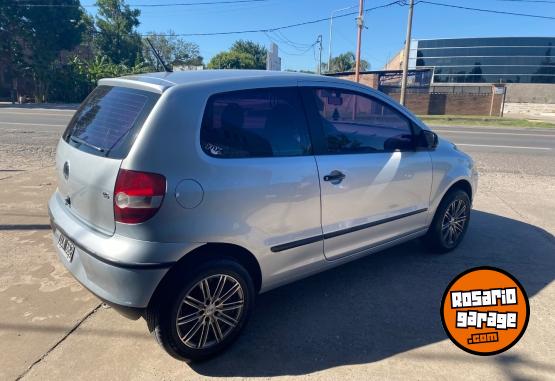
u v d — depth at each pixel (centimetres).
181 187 238
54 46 3189
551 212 582
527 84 4731
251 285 276
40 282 350
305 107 304
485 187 726
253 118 276
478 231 501
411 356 272
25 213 515
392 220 362
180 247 240
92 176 252
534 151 1201
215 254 259
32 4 2958
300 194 288
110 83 304
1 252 404
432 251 431
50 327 291
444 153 408
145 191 230
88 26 4288
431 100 3209
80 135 288
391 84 3622
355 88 340
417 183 377
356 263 409
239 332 278
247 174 262
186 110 249
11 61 3059
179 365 259
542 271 396
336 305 332
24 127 1397
